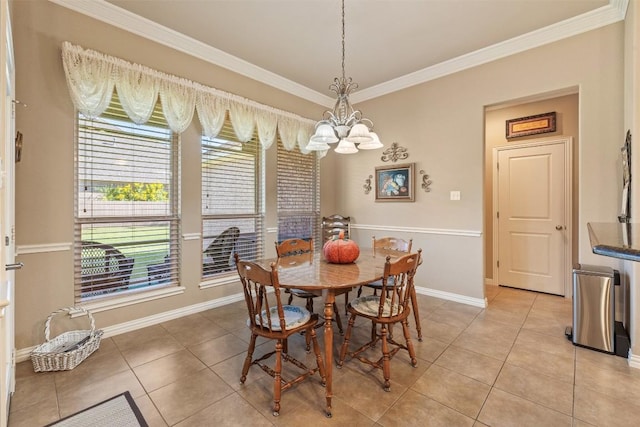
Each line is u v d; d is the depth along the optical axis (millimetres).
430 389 1863
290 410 1688
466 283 3445
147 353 2295
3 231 1268
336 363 2178
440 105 3617
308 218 4438
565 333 2617
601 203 2656
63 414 1646
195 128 3127
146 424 1578
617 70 2576
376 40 3004
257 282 1796
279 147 4027
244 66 3445
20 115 2154
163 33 2811
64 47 2270
